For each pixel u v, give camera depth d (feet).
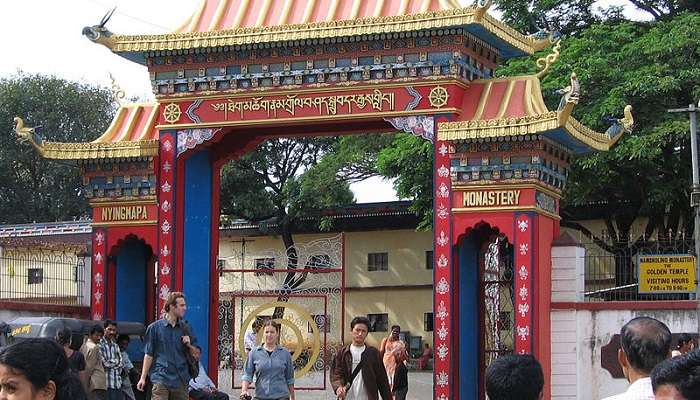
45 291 94.43
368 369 56.85
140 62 91.97
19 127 88.74
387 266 173.88
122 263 92.99
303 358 114.52
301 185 163.94
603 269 120.26
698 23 115.55
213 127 87.92
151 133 91.09
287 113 86.07
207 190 91.35
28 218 207.72
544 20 131.54
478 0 79.82
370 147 158.81
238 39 85.51
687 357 23.18
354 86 84.48
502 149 81.51
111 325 70.90
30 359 23.30
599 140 85.15
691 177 115.14
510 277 88.69
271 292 94.17
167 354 62.64
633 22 128.16
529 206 80.84
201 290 89.92
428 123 82.94
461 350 83.56
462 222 82.38
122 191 90.48
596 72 115.24
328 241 93.81
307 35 83.76
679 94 115.44
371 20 82.38
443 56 82.53
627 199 128.36
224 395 77.25
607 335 81.56
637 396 28.66
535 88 83.61
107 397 69.36
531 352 80.07
